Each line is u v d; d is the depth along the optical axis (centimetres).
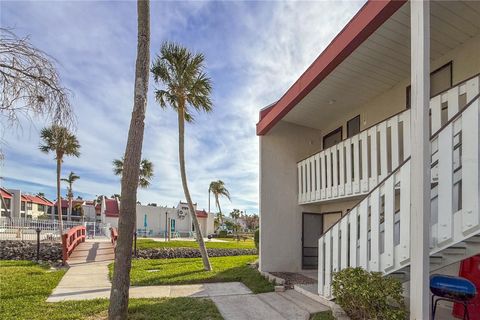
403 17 552
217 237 4253
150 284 862
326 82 823
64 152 2273
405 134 621
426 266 421
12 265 1181
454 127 448
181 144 1186
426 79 436
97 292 761
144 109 557
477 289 540
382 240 562
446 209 440
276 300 701
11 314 569
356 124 995
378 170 735
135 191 539
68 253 1370
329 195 889
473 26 593
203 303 657
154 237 3606
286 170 1102
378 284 479
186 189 1175
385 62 721
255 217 7588
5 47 432
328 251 676
